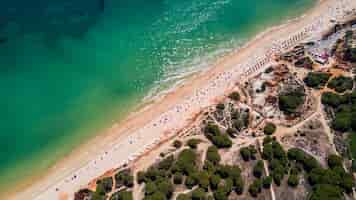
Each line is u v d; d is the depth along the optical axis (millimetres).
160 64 132375
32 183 105812
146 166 105500
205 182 97000
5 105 120625
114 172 105875
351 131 108125
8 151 111438
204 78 127562
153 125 116125
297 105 115562
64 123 117375
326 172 96750
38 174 107375
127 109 120688
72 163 109125
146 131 114812
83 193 102125
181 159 102625
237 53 135000
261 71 127438
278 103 117125
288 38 138625
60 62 132250
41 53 134750
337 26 140250
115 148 111438
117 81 127500
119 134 114750
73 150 111875
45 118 118312
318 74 122312
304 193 96438
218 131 109500
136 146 111375
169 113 118812
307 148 105500
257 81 124062
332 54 130625
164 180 98625
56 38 139500
